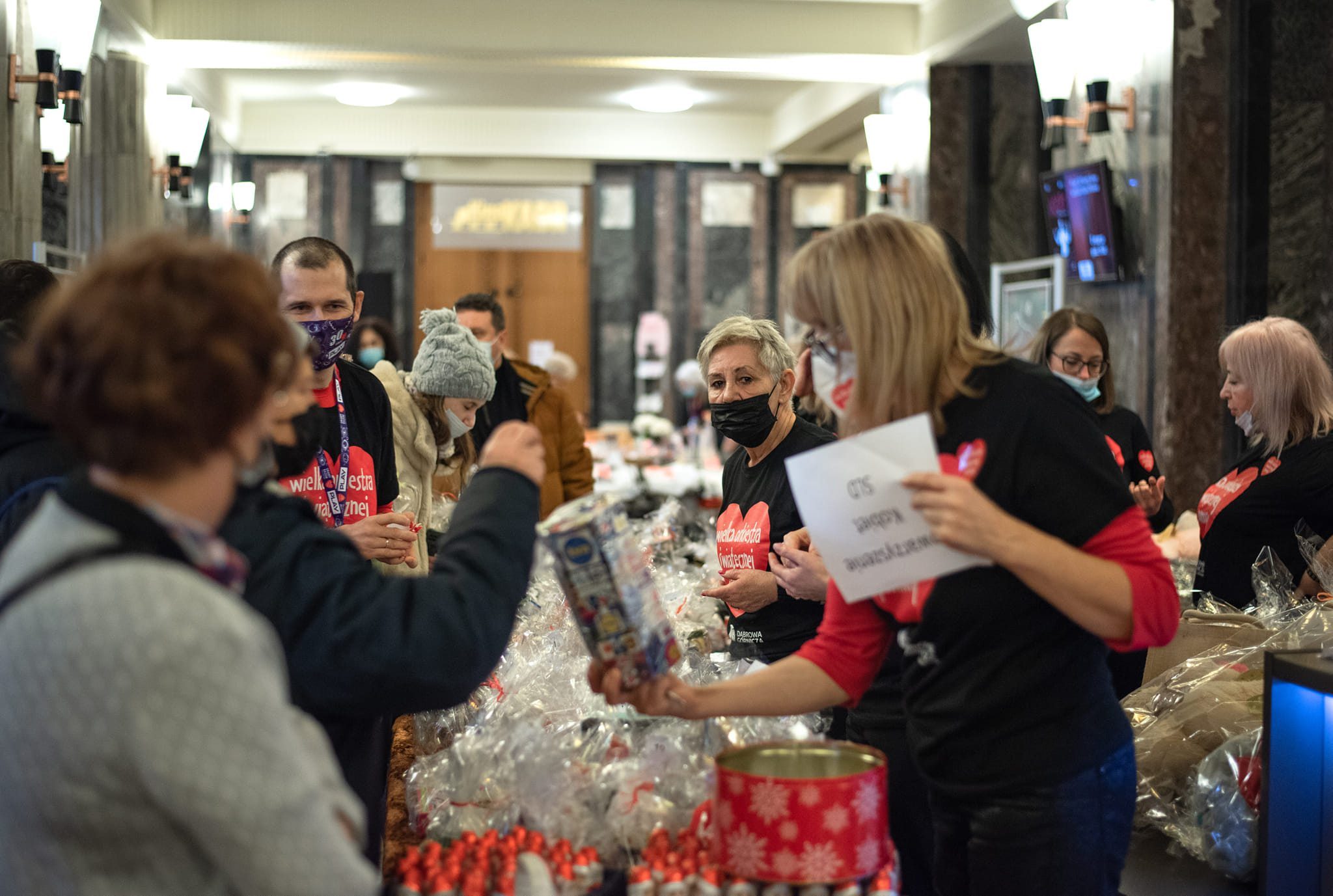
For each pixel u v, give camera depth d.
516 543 1.46
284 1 7.81
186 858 0.94
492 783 1.75
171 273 0.98
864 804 1.43
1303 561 3.29
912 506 1.47
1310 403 3.31
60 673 0.90
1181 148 5.59
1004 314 7.06
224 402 0.98
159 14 7.73
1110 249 5.97
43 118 5.69
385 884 1.50
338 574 1.39
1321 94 5.60
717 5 8.07
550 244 12.56
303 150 11.95
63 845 0.91
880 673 2.29
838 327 1.59
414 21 7.90
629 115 12.25
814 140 11.42
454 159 12.42
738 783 1.44
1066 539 1.53
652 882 1.46
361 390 2.71
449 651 1.36
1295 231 5.62
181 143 8.23
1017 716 1.58
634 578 1.53
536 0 7.97
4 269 2.15
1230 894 2.20
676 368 12.59
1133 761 1.66
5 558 1.02
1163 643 1.52
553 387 5.08
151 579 0.93
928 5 7.95
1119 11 5.91
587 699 2.12
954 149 7.98
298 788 0.93
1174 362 5.62
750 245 12.59
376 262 12.35
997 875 1.60
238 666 0.93
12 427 1.78
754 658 2.67
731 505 2.87
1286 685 2.04
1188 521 4.41
